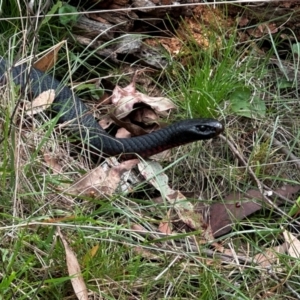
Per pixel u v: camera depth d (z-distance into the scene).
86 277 4.91
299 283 5.33
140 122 6.88
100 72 7.41
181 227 5.91
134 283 5.13
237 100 6.95
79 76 7.29
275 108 7.18
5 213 5.16
